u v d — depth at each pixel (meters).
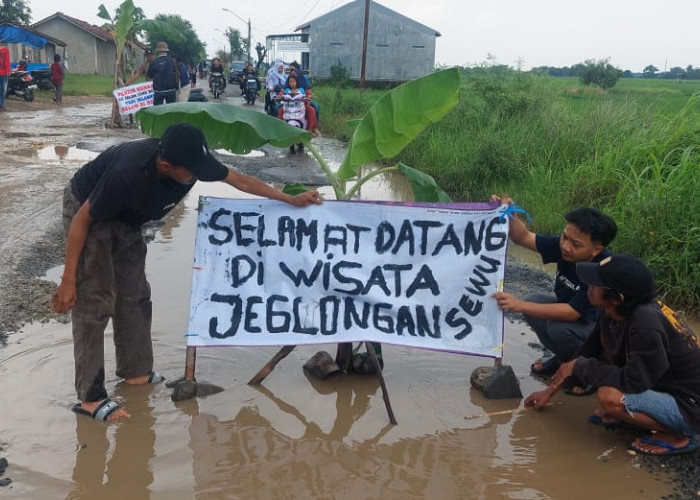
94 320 3.38
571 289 3.97
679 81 49.72
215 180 3.31
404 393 3.90
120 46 16.17
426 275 3.85
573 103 13.78
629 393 3.20
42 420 3.40
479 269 3.84
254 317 3.75
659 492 3.03
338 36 42.59
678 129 7.85
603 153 8.70
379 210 3.80
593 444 3.44
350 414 3.63
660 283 5.62
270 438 3.36
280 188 9.47
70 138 13.65
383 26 42.59
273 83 15.70
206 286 3.71
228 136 4.09
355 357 4.09
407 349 4.52
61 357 4.03
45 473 2.97
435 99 4.03
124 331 3.71
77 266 3.29
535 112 11.94
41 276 5.31
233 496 2.89
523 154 9.73
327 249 3.80
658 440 3.36
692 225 5.74
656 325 3.11
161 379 3.90
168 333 4.51
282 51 49.28
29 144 12.57
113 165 3.16
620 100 11.43
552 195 7.98
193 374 3.73
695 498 2.99
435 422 3.59
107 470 3.03
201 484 2.96
